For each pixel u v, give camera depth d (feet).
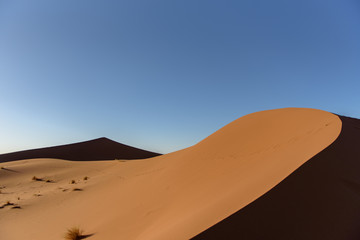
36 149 203.62
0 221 38.52
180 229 12.59
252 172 20.59
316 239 9.23
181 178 35.58
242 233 9.74
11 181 78.69
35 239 29.12
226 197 15.31
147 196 34.22
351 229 9.64
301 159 16.17
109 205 38.09
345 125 23.11
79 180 74.84
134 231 21.18
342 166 14.60
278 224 10.03
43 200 51.65
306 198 11.59
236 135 45.60
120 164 100.53
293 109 43.86
